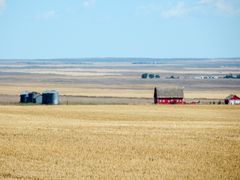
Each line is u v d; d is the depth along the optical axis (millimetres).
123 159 84375
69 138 106938
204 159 84938
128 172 75000
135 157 86375
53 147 95062
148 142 102375
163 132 118500
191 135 113438
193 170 76438
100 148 94562
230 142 103438
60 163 80562
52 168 76750
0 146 95688
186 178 71625
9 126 129875
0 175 72312
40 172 74000
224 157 86812
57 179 70188
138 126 131625
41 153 88812
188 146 97812
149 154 89188
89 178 70812
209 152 91500
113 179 70500
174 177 72125
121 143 100625
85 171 75062
